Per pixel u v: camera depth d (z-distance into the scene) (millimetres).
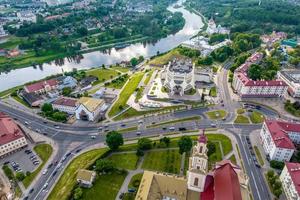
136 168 176125
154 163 180375
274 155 181750
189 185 136875
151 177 141875
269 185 166875
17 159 188000
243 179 143000
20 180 168125
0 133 195250
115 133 189625
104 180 164875
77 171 169500
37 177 171250
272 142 184500
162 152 190750
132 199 153000
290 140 183750
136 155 187625
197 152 126000
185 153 189750
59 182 167125
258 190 163000
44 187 163250
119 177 167875
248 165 181750
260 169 179000
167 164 179250
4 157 190000
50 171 176500
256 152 194625
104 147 199625
